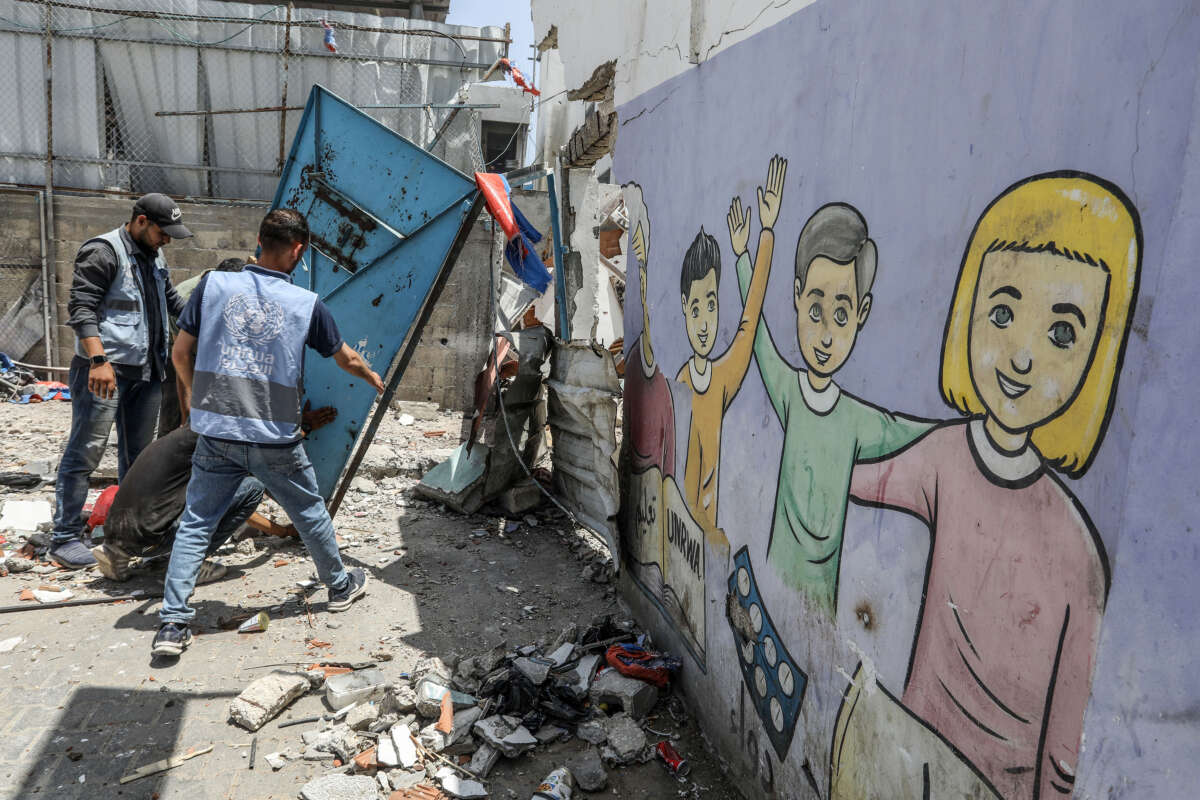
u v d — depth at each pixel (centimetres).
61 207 888
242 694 303
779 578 249
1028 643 147
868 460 200
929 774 178
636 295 390
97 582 407
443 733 291
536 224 845
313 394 488
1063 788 138
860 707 206
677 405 339
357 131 484
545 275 509
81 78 939
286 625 378
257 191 1020
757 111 258
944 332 171
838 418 215
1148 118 120
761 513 262
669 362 347
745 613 274
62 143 948
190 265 896
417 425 835
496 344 536
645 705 322
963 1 162
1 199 873
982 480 160
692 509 323
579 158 489
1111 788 121
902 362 186
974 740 163
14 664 328
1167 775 112
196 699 312
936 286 173
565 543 509
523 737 291
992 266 155
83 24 928
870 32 195
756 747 266
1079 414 134
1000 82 153
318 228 495
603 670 341
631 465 405
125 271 414
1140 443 117
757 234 261
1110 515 128
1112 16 127
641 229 376
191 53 962
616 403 450
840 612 215
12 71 924
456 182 464
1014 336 150
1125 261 125
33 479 550
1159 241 118
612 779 284
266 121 1000
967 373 163
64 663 331
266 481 356
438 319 906
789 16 236
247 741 288
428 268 472
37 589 395
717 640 299
